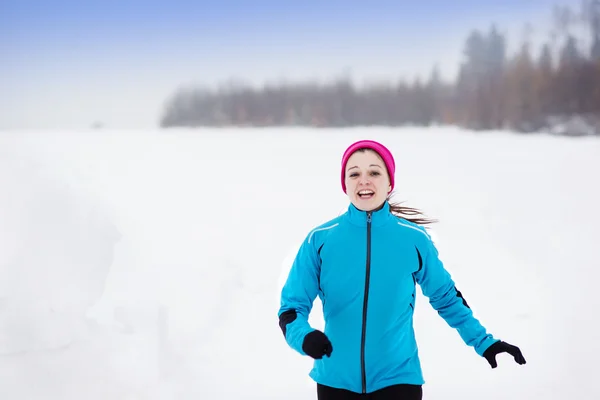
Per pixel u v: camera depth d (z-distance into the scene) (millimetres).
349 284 2299
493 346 2303
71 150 13930
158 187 10219
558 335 4398
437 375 3850
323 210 9109
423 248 2355
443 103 55500
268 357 4168
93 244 4859
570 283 5605
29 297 3840
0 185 5457
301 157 16281
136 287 4734
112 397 3230
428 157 15562
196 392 3514
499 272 6000
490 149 17375
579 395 3449
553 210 8703
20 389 3121
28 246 4488
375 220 2340
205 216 8406
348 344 2289
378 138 23031
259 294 5453
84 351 3486
